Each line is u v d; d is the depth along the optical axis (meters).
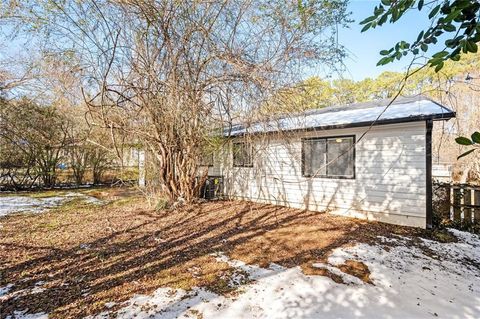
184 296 3.08
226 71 5.12
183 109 5.76
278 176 8.23
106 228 5.63
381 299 3.11
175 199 7.72
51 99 9.70
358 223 6.25
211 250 4.48
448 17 1.10
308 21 4.72
